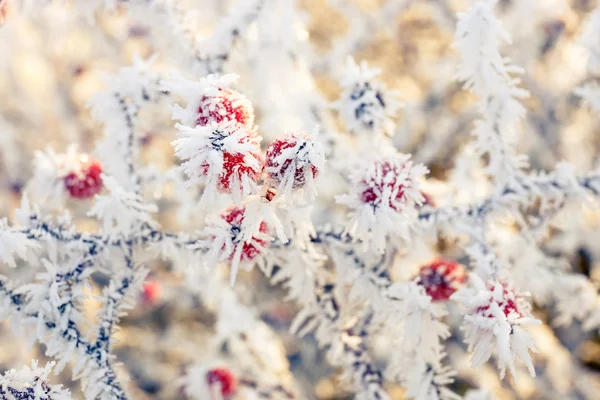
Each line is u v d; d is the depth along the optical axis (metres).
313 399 0.47
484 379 0.45
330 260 0.35
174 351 0.53
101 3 0.35
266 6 0.34
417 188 0.30
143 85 0.33
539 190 0.33
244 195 0.27
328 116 0.37
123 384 0.32
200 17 0.48
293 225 0.32
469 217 0.33
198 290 0.46
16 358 0.48
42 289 0.31
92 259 0.32
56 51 0.55
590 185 0.33
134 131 0.34
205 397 0.41
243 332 0.45
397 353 0.34
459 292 0.29
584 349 0.47
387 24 0.52
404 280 0.35
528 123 0.49
